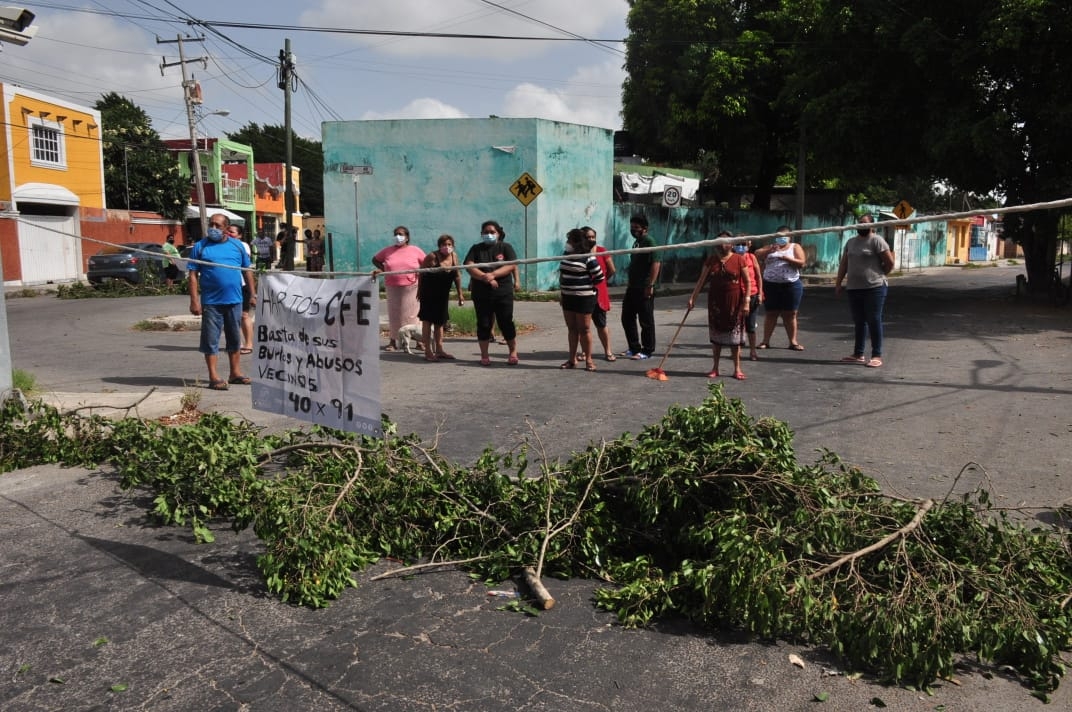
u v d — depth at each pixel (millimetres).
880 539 3820
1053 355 11312
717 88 27531
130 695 3195
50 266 29906
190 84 29344
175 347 12555
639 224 10898
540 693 3213
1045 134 17234
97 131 33031
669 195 26875
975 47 16484
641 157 34188
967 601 3654
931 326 15039
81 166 32062
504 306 10391
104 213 33000
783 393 8672
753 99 28406
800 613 3562
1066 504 4578
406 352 11703
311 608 3943
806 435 6926
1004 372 9930
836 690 3260
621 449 4668
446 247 10648
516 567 4309
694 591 3846
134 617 3830
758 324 15086
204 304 8812
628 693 3217
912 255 46031
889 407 7988
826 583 3627
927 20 16922
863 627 3406
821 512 3852
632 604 3826
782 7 27188
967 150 17688
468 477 4902
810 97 20625
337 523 4305
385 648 3559
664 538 4453
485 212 23172
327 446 5250
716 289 9359
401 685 3266
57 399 7457
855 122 18797
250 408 7977
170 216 38531
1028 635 3305
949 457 6266
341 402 4594
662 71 29344
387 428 5320
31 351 12117
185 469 4957
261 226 51656
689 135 30078
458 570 4402
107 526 4953
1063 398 8375
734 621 3777
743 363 10672
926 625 3320
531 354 11625
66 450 6109
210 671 3369
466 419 7543
